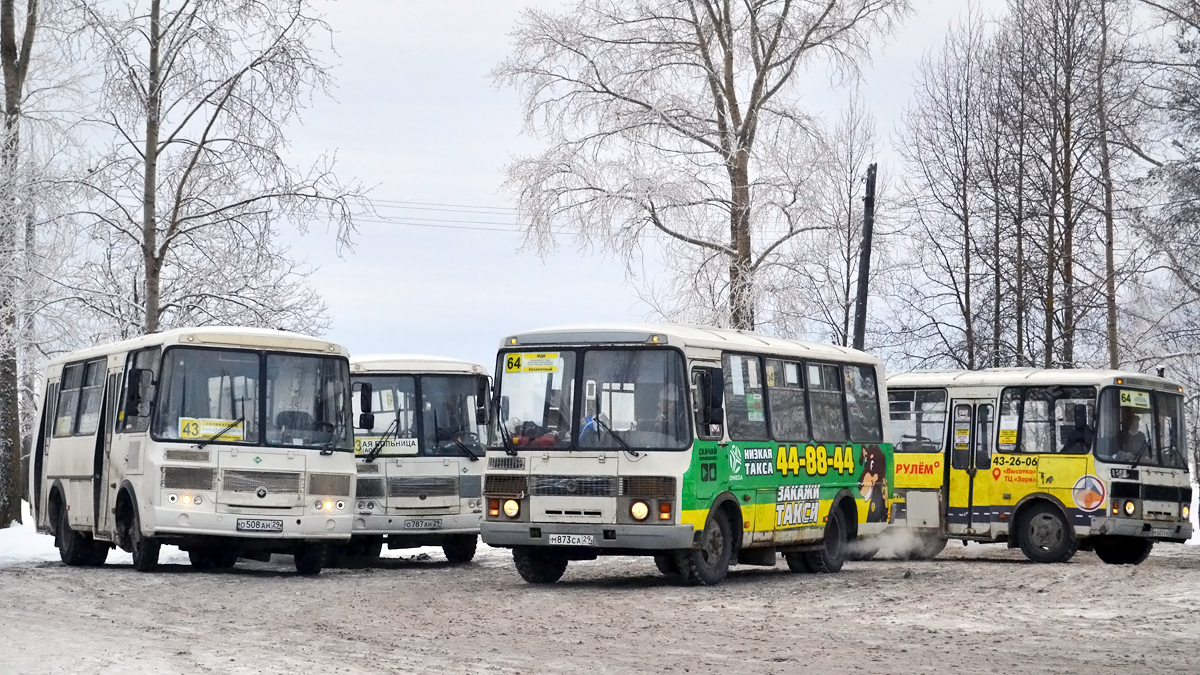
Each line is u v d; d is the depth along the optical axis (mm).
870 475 25406
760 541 21859
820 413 24094
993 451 27516
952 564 26422
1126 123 40344
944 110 44156
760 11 36469
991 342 43000
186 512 21844
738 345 21766
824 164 35875
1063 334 40656
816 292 40906
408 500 26266
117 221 34031
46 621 16000
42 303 35062
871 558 28734
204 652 13359
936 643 14516
